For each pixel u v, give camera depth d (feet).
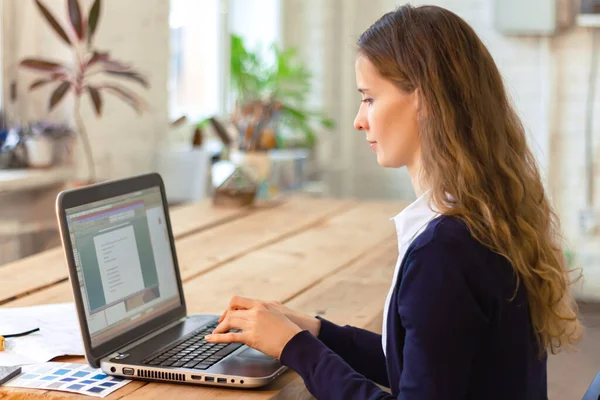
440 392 4.01
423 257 4.12
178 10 16.15
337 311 6.56
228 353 5.09
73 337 5.51
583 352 13.32
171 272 5.93
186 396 4.52
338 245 9.22
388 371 4.50
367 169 19.36
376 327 6.42
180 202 14.25
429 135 4.36
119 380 4.77
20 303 6.48
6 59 12.83
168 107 15.03
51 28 12.85
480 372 4.27
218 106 17.53
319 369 4.43
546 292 4.44
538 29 17.12
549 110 17.71
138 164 14.24
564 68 17.61
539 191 4.73
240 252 8.77
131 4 13.92
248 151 13.39
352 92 19.02
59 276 7.41
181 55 16.33
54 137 12.53
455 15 4.55
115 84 13.62
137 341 5.33
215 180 13.50
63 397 4.50
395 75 4.44
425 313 4.05
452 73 4.38
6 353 5.20
